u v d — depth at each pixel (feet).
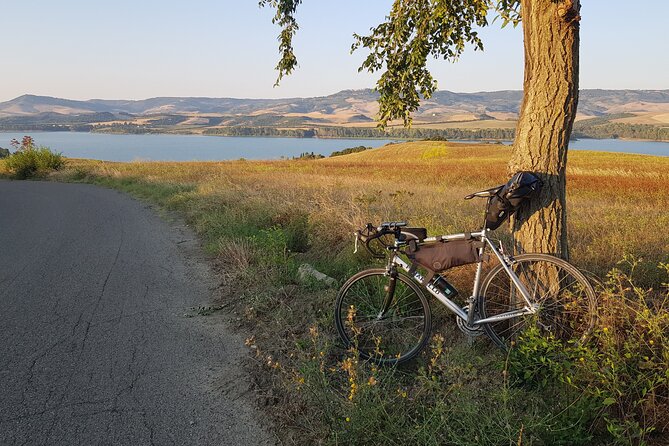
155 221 37.04
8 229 34.88
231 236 26.43
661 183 72.69
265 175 77.10
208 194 44.62
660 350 9.49
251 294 17.21
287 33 18.15
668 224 24.27
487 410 8.95
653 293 13.87
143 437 9.55
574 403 9.04
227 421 10.04
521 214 11.64
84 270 22.43
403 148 273.95
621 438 7.99
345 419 9.02
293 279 18.43
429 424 8.87
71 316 16.34
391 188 51.13
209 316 16.10
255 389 11.19
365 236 12.14
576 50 11.00
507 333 11.83
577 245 19.15
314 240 25.22
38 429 9.83
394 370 11.16
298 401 10.36
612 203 47.09
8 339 14.44
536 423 8.37
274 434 9.54
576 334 10.84
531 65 11.32
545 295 11.25
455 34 15.40
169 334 14.65
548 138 11.21
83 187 74.18
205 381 11.71
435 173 101.35
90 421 10.11
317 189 44.47
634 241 19.22
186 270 22.06
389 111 16.39
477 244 11.33
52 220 38.75
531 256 11.14
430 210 30.07
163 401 10.85
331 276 19.79
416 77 16.05
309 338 13.23
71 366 12.61
